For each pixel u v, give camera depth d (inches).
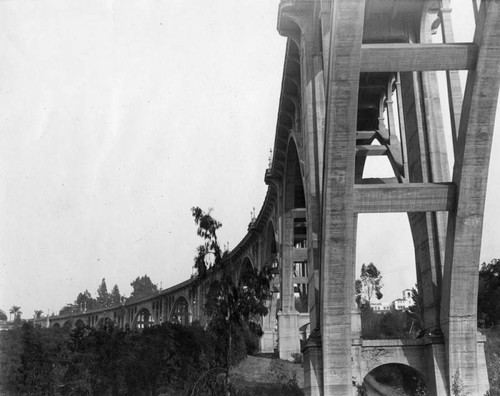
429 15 1306.6
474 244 1083.3
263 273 1499.8
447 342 1130.7
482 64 982.4
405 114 1333.7
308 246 1285.7
